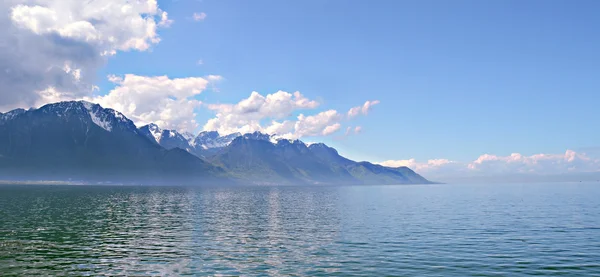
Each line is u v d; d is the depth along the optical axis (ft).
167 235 226.38
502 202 506.07
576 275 136.46
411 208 419.54
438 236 216.95
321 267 149.48
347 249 183.01
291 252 176.96
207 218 320.50
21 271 142.31
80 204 458.09
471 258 161.89
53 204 449.48
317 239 211.61
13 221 280.51
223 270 145.69
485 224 266.57
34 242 199.82
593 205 435.12
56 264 153.07
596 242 195.93
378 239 209.15
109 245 193.57
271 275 138.72
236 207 449.48
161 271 144.05
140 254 172.65
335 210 403.13
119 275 138.51
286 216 337.72
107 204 469.57
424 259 160.97
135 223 280.51
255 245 194.59
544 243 193.98
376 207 442.09
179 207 441.27
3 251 176.76
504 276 135.85
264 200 609.42
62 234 225.97
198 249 184.44
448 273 139.74
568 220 286.46
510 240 202.80
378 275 138.10
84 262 156.66
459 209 397.39
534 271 141.79
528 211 362.74
